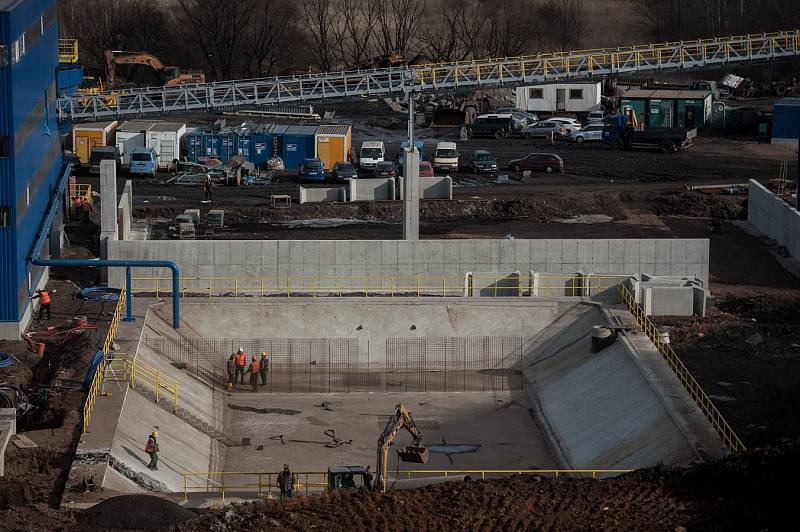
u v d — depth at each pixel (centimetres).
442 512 4881
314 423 6762
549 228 9781
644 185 11056
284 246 8012
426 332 7675
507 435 6594
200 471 5975
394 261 8050
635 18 19025
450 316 7731
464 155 12494
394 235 9456
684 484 5034
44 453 5500
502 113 13850
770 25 16162
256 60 16512
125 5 17112
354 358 7612
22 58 7300
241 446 6425
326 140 11800
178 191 10962
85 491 5094
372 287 8075
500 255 8050
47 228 8000
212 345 7562
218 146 11969
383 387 7300
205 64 16238
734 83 15388
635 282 7662
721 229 9731
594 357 7188
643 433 5978
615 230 9700
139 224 9575
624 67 10581
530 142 13312
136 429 5978
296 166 11950
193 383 7106
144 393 6488
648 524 4666
